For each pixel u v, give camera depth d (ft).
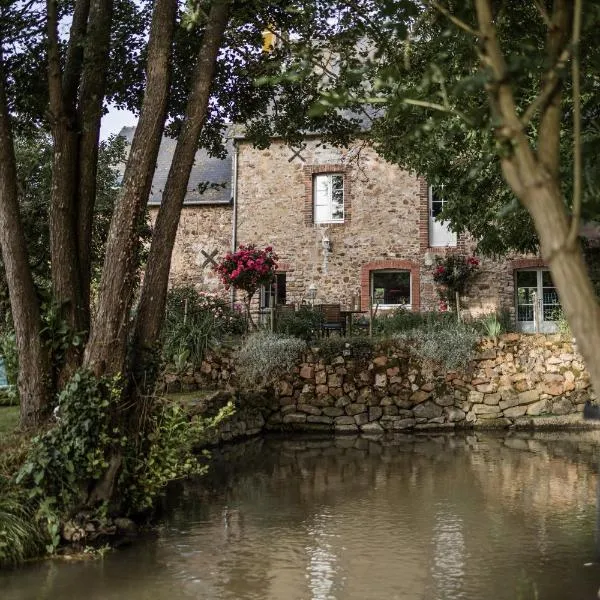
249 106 31.24
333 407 41.81
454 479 26.91
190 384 40.40
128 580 15.88
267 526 20.53
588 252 49.39
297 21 22.93
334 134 31.89
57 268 21.13
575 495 23.76
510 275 57.21
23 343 20.39
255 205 60.80
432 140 19.79
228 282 45.78
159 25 19.53
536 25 12.00
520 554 17.63
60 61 23.65
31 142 38.22
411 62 17.15
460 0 8.68
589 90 11.43
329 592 15.17
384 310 59.11
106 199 43.32
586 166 8.53
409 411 41.70
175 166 20.68
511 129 6.35
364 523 20.79
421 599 14.78
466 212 27.22
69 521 18.34
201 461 31.71
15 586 15.44
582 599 14.57
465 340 42.11
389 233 59.11
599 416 16.89
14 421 23.54
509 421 41.24
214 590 15.34
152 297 20.75
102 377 18.80
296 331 45.06
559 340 41.96
